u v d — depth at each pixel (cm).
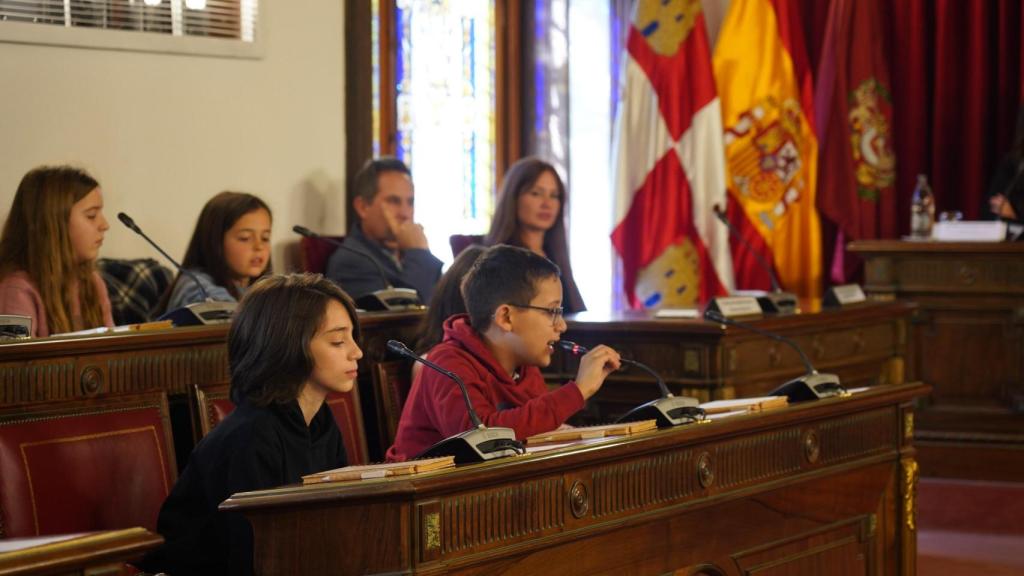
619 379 441
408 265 504
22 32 447
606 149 677
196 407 320
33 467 270
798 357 464
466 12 646
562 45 665
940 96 658
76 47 462
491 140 659
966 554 479
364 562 200
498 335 304
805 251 656
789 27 657
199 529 241
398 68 619
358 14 553
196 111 495
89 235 368
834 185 655
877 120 656
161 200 485
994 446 590
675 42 646
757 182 653
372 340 377
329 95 539
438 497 203
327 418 262
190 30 493
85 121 464
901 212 670
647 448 243
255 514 205
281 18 521
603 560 238
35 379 287
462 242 512
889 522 320
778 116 651
